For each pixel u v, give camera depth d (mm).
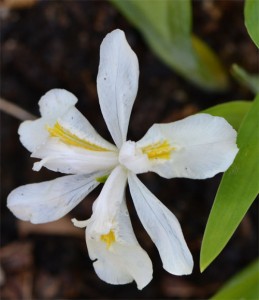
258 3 229
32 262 361
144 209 232
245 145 228
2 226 364
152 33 317
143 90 358
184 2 288
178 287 349
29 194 243
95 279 356
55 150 231
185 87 356
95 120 361
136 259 230
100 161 235
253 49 352
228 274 345
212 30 358
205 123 213
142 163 222
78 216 356
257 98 231
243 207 223
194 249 347
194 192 348
